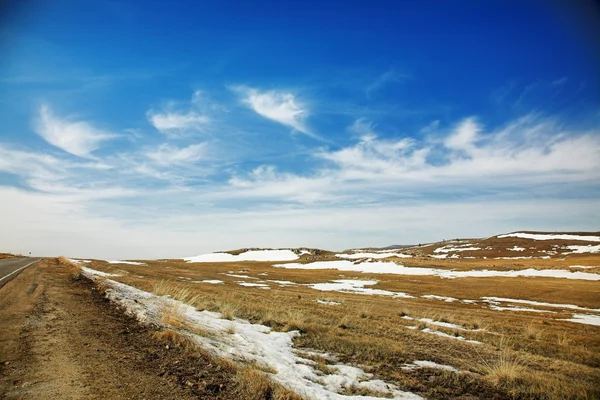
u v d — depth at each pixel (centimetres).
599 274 5053
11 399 442
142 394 486
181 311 1144
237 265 9694
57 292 1398
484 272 5984
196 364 628
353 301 2514
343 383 679
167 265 7881
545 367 924
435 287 4169
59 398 454
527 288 3934
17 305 1073
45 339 718
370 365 835
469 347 1102
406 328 1382
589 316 2342
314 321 1376
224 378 575
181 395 495
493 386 729
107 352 658
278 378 622
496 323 1747
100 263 5300
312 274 6406
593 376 862
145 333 809
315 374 713
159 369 589
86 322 890
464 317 1928
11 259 4259
